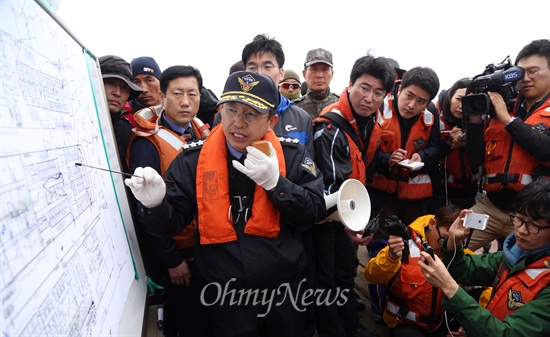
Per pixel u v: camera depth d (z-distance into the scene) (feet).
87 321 3.07
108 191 4.68
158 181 4.59
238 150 5.33
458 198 11.00
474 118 8.52
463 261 6.59
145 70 8.91
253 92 5.01
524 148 7.97
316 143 7.53
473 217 6.00
